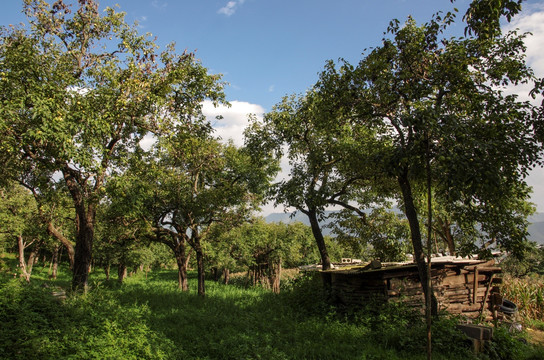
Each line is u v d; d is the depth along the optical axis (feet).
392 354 31.45
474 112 35.29
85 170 40.55
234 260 122.62
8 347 22.06
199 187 77.71
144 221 64.03
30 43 39.14
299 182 62.69
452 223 57.36
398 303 43.93
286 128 63.98
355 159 52.75
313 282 62.39
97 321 30.94
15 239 111.24
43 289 36.06
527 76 33.04
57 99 37.37
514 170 33.35
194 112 54.13
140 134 51.98
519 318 56.49
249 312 50.39
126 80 44.50
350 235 70.85
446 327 34.71
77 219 50.65
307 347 32.76
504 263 87.30
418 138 29.81
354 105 40.24
